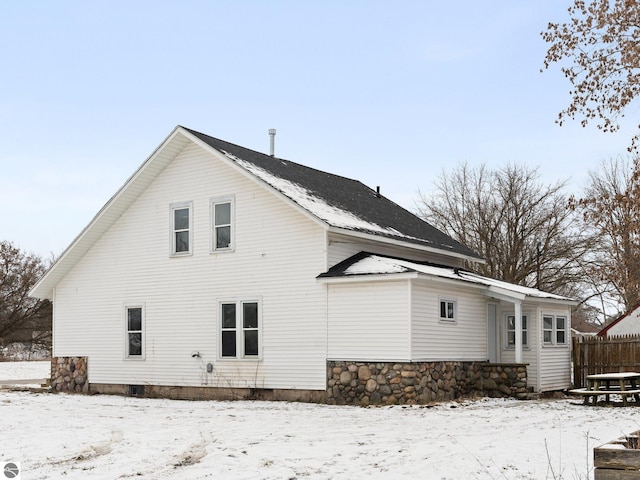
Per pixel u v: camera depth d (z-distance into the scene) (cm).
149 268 2486
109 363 2547
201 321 2358
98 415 1836
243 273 2286
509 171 4347
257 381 2225
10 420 1717
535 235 4241
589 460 1098
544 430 1428
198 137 2334
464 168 4488
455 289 2228
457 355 2203
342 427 1541
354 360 2059
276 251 2228
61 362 2664
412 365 1977
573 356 2536
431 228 2838
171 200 2458
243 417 1756
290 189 2284
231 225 2325
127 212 2555
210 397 2311
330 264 2145
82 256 2644
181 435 1440
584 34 2022
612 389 2339
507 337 2462
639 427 1455
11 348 6625
